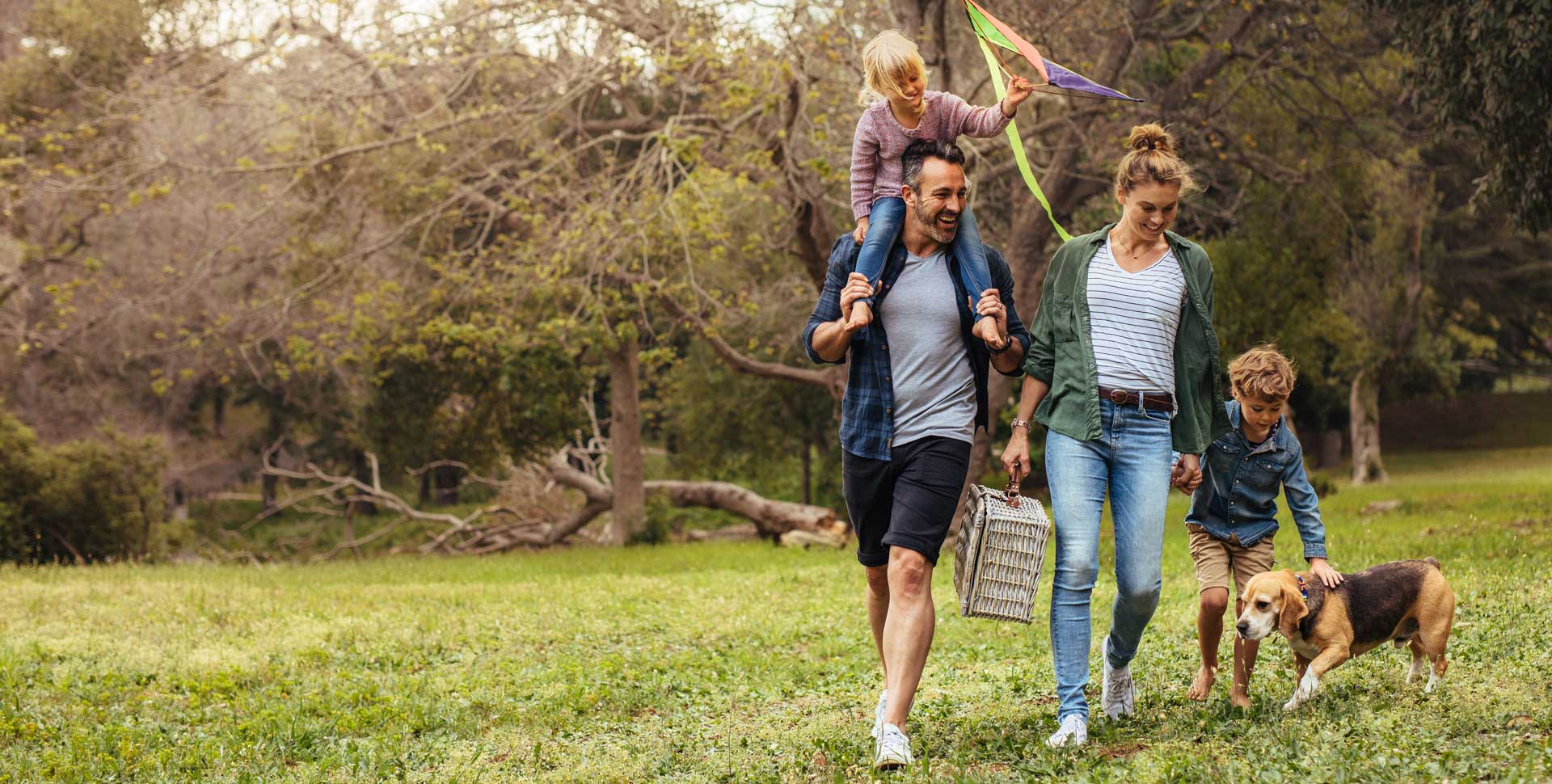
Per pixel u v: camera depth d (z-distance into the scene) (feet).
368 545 120.37
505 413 88.53
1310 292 78.84
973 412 15.35
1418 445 159.12
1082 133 55.83
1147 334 14.83
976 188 56.80
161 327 89.92
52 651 27.76
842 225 62.54
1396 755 12.09
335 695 22.49
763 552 68.90
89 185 63.93
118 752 18.16
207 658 26.91
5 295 85.66
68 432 105.09
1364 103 67.56
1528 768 11.14
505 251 67.36
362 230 74.38
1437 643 15.52
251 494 153.28
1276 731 13.67
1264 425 15.87
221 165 62.34
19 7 86.17
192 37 66.49
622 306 63.05
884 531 15.84
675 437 132.26
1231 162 65.62
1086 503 14.78
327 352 75.36
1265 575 15.19
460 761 17.47
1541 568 27.22
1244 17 58.29
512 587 43.32
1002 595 14.53
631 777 15.88
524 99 57.21
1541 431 155.94
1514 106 39.50
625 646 28.45
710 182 62.23
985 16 15.62
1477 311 128.36
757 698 21.84
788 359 104.47
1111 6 54.85
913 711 18.45
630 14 53.93
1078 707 14.75
